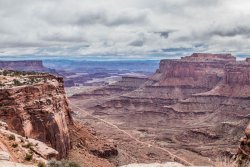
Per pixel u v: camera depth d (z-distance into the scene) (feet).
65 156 293.64
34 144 179.52
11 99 256.93
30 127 263.49
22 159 147.84
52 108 289.33
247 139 115.24
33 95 279.08
